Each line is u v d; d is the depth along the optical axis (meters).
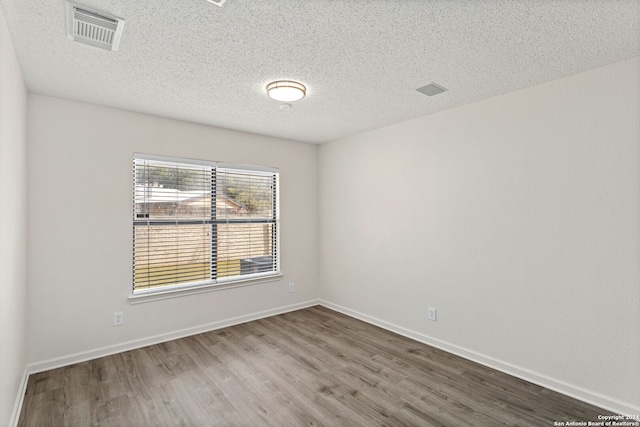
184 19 1.66
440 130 3.11
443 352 3.03
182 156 3.40
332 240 4.39
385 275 3.66
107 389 2.38
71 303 2.78
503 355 2.66
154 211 3.27
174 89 2.57
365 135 3.90
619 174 2.09
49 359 2.67
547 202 2.40
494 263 2.71
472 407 2.16
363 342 3.28
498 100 2.69
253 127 3.68
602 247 2.16
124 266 3.05
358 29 1.75
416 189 3.32
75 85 2.48
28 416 2.06
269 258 4.19
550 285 2.39
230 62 2.13
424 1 1.51
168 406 2.18
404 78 2.37
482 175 2.79
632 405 2.04
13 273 1.99
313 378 2.55
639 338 2.02
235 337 3.41
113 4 1.53
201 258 3.59
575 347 2.28
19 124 2.18
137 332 3.12
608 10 1.57
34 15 1.62
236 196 3.88
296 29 1.75
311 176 4.57
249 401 2.24
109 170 2.97
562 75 2.29
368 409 2.15
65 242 2.75
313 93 2.65
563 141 2.32
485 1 1.50
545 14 1.60
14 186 2.01
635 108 2.03
